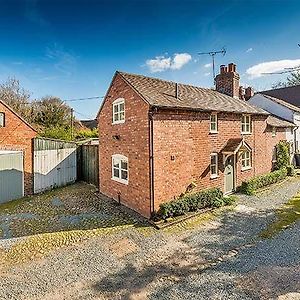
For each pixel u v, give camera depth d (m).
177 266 7.46
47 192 17.25
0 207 14.02
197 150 13.02
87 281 6.82
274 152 20.59
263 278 6.64
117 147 13.90
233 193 15.33
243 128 16.62
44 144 17.56
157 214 11.25
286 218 11.05
